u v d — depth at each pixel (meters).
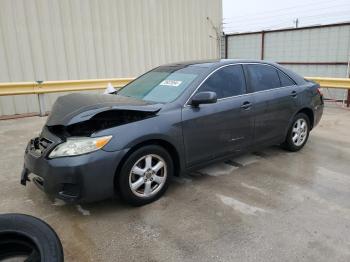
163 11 11.08
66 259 2.68
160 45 11.23
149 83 4.43
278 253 2.69
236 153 4.37
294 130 5.20
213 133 3.98
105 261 2.66
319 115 5.60
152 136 3.39
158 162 3.55
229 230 3.04
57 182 3.06
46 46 8.85
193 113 3.77
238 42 12.64
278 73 4.99
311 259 2.61
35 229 2.36
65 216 3.34
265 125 4.64
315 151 5.35
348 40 9.56
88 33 9.52
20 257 2.45
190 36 12.06
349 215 3.27
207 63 4.38
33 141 3.66
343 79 8.79
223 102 4.09
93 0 9.45
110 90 6.17
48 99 9.17
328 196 3.69
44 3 8.63
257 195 3.73
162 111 3.57
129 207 3.49
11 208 3.52
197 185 4.01
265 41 11.67
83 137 3.15
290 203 3.53
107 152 3.11
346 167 4.60
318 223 3.13
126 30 10.28
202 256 2.68
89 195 3.09
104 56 9.95
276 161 4.86
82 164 3.00
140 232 3.04
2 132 6.84
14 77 8.49
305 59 10.69
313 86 5.44
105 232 3.05
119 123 3.32
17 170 4.64
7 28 8.20
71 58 9.32
